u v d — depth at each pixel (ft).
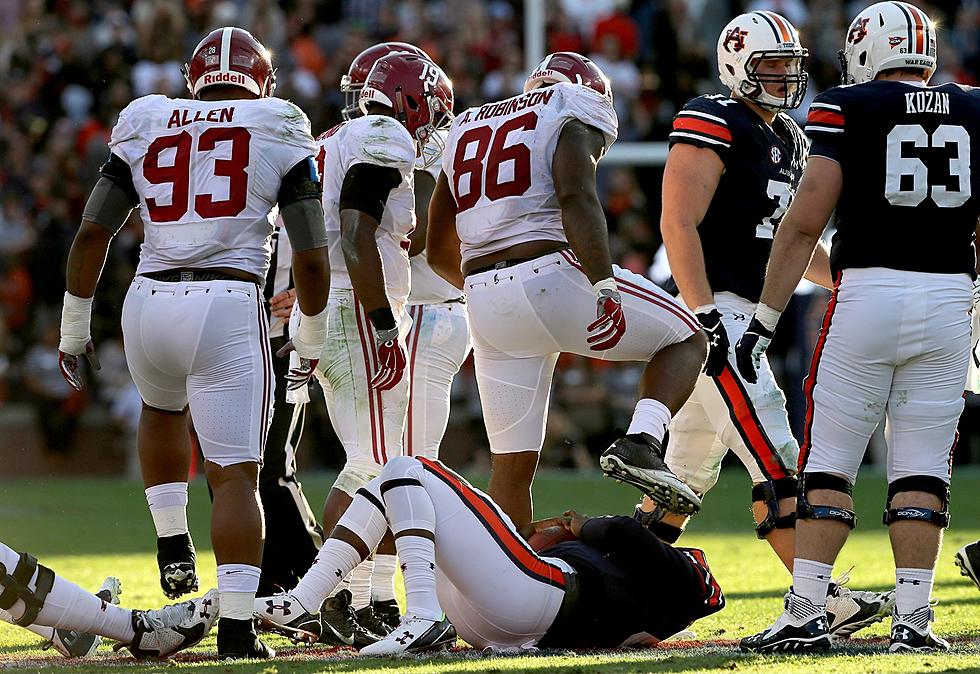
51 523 112.37
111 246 167.53
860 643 51.65
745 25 59.26
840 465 47.91
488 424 56.08
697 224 58.70
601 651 48.70
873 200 47.11
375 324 53.47
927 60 48.93
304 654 49.73
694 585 48.91
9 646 52.60
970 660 43.70
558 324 52.90
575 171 51.96
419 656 46.52
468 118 55.88
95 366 53.06
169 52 190.39
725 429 58.90
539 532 50.80
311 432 157.38
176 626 47.78
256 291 48.67
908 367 47.62
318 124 181.68
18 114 190.08
